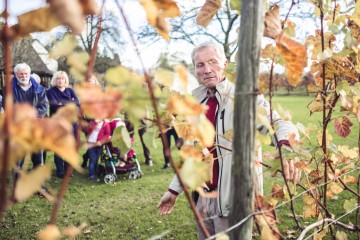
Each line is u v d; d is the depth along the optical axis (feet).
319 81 5.55
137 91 2.17
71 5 1.59
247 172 2.72
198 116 2.56
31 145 1.62
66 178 2.13
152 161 23.27
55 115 2.04
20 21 1.65
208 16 3.32
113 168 18.37
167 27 2.28
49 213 14.02
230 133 4.36
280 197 4.94
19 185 1.78
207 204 6.50
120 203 15.17
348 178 6.56
